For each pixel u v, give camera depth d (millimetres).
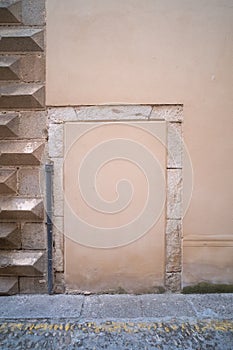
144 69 3131
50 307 2949
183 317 2762
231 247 3197
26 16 3119
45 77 3146
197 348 2383
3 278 3199
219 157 3160
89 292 3219
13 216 3145
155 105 3145
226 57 3125
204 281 3215
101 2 3111
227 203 3182
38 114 3166
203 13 3105
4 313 2840
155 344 2426
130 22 3115
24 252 3197
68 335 2533
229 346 2400
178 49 3121
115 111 3146
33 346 2420
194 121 3143
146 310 2885
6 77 3123
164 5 3105
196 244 3197
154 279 3211
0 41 3059
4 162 3150
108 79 3141
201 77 3131
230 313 2832
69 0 3111
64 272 3221
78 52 3133
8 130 3100
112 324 2666
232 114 3139
